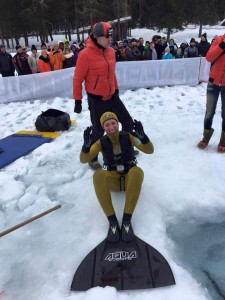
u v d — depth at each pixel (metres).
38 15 32.34
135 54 9.94
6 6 31.20
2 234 2.57
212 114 4.15
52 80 7.54
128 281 2.25
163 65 8.06
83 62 3.49
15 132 5.51
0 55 8.26
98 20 33.34
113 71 3.69
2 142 4.96
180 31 36.91
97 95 3.68
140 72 8.05
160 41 10.85
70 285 2.30
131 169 2.89
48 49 10.18
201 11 33.38
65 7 33.66
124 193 3.35
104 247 2.57
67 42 9.43
